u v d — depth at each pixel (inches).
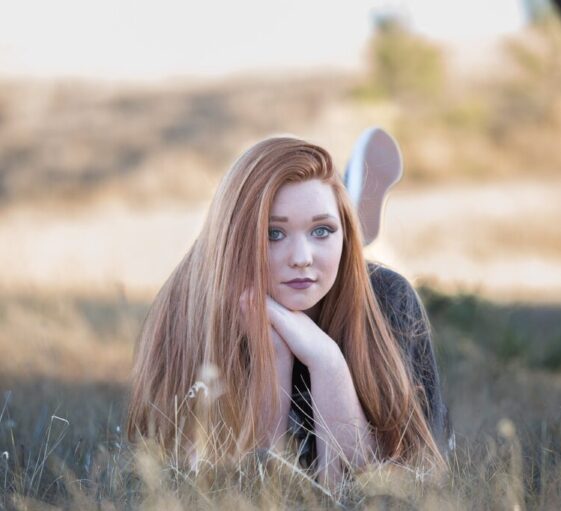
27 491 101.1
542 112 956.6
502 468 103.0
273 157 99.4
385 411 104.1
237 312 99.7
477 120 957.8
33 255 541.6
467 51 1156.5
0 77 1213.7
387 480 95.7
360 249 105.0
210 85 1253.1
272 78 1261.1
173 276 110.0
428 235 634.8
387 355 105.4
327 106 1109.1
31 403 156.6
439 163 904.9
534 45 935.0
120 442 110.7
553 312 367.2
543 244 624.4
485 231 650.2
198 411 100.6
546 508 94.6
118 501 94.2
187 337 104.7
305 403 107.0
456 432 135.3
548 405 158.2
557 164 908.0
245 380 100.4
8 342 229.6
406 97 983.6
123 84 1250.0
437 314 269.3
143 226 711.7
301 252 98.2
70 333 246.2
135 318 271.1
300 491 95.9
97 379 200.5
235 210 100.1
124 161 1002.1
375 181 123.7
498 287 458.3
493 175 898.1
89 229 701.9
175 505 89.4
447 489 96.9
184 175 944.3
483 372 221.0
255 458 98.3
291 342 99.5
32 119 1119.6
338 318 105.5
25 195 907.4
